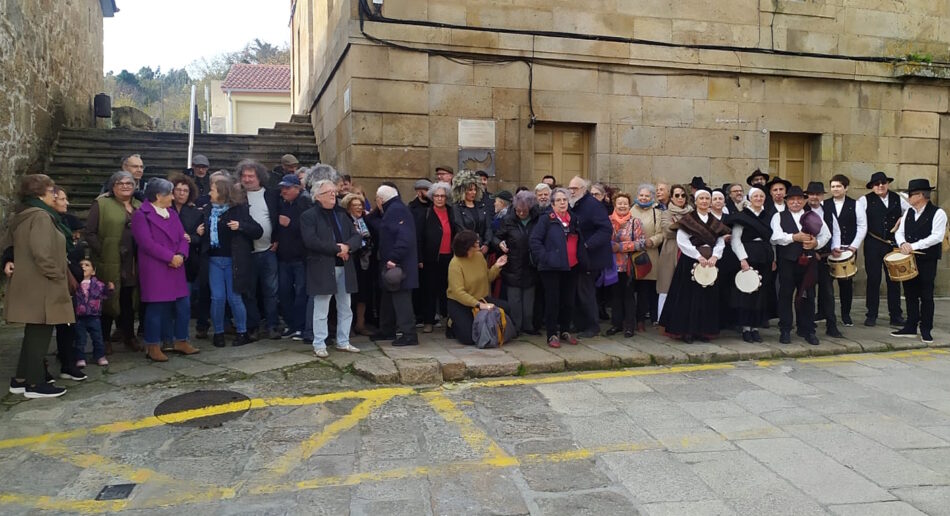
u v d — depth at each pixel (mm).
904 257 7109
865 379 5836
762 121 10156
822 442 4305
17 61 8906
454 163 8984
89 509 3377
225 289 6438
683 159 9852
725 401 5160
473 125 9023
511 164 9188
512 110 9172
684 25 9719
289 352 6230
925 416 4840
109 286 5832
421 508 3387
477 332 6430
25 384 4980
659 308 7289
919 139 10844
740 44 9953
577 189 6824
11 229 4996
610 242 6742
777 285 7383
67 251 5496
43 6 10180
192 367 5742
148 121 16250
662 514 3322
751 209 7031
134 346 6301
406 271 6359
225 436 4328
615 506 3408
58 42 11070
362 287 6996
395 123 8750
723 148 10008
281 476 3766
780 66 10055
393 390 5312
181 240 5941
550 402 5086
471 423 4609
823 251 7297
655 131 9727
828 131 10438
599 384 5590
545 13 9195
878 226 8164
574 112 9391
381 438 4324
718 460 4004
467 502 3451
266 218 6629
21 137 9062
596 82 9461
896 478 3756
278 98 30453
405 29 8703
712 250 6609
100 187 9898
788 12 10102
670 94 9750
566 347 6523
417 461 3977
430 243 7059
